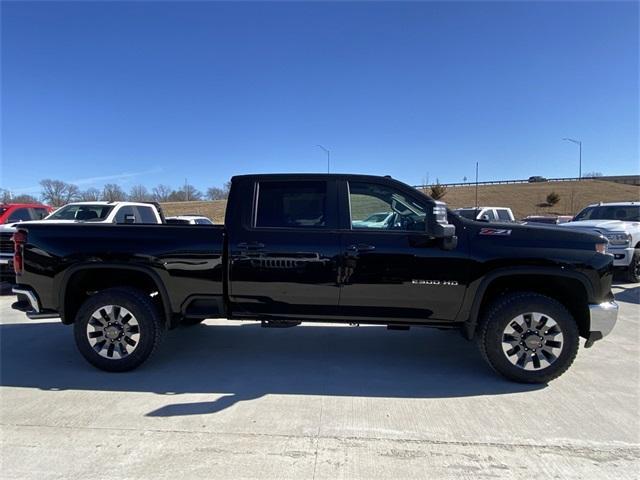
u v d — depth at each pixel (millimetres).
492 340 4387
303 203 4660
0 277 9695
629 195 83312
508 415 3777
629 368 4875
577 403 4008
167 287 4637
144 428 3518
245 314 4715
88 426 3545
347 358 5211
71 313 4875
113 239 4652
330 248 4492
